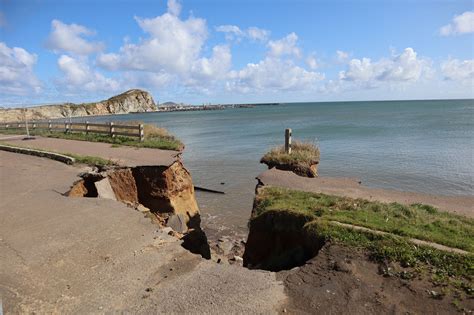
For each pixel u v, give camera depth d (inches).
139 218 294.0
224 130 2074.3
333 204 293.1
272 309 164.7
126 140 748.0
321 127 1958.7
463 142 1154.0
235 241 489.7
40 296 178.9
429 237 216.8
